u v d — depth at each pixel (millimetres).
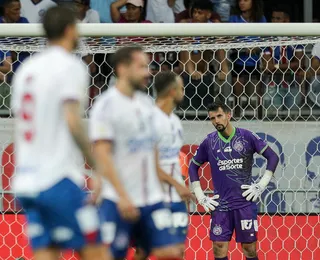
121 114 19578
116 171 18875
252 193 29094
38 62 16547
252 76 31125
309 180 30578
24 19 34500
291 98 31031
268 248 30641
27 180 16250
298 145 30812
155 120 22547
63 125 16344
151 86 31438
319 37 28953
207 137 29828
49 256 16703
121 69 19828
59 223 16453
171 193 23062
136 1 35094
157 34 27406
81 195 16516
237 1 34781
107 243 20312
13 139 29703
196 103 31125
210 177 31625
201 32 27484
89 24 27359
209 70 31219
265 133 30969
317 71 31078
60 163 16281
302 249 30547
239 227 29375
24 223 29578
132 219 18906
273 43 29234
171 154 23297
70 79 16234
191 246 30391
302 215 30594
